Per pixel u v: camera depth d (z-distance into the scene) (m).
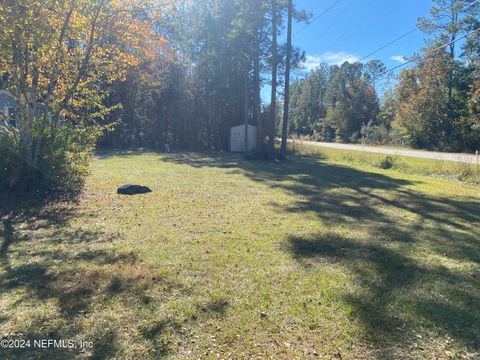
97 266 3.68
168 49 22.38
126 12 7.42
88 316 2.72
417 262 4.00
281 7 16.84
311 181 10.31
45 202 6.41
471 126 23.73
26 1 5.64
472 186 9.98
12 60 6.33
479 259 4.15
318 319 2.74
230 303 2.97
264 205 6.86
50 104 7.56
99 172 10.74
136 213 5.96
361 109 53.44
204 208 6.45
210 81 23.94
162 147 23.77
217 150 23.89
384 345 2.44
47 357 2.24
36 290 3.12
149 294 3.09
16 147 6.65
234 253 4.15
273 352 2.34
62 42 6.75
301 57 17.72
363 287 3.32
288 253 4.20
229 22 21.08
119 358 2.24
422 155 20.78
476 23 27.42
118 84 21.61
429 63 30.38
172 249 4.25
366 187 9.39
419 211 6.62
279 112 41.25
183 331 2.55
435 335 2.56
